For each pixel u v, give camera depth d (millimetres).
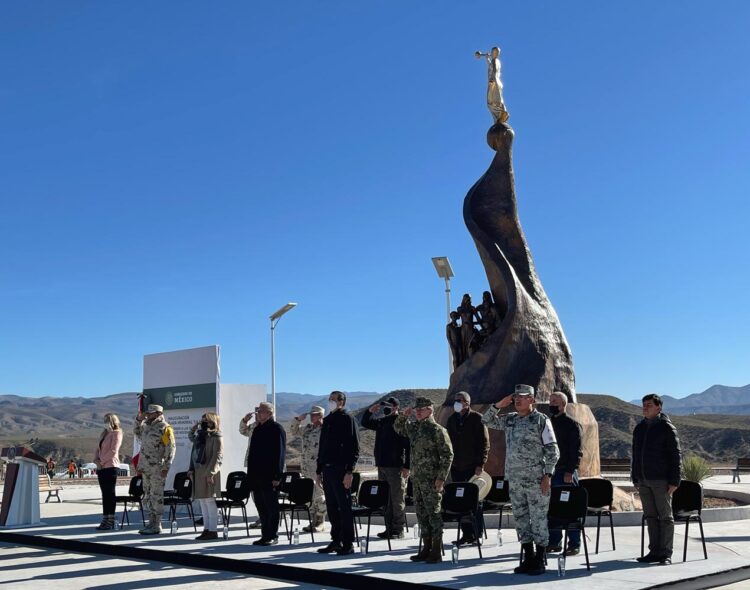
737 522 15312
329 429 11008
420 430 10055
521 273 17609
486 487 11031
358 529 13602
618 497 15688
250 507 18844
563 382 16906
